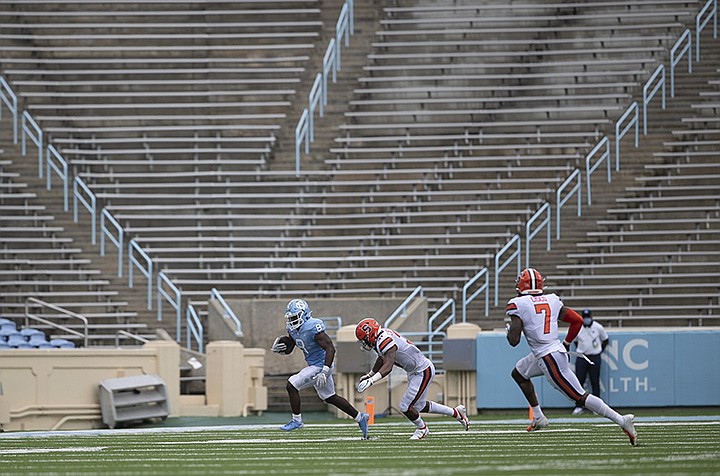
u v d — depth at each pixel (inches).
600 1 3090.6
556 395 1935.3
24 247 2573.8
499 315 2529.5
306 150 2817.4
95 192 2709.2
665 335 1958.7
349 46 3016.7
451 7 3075.8
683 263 2554.1
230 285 2581.2
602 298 2514.8
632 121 2792.8
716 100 2871.6
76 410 1861.5
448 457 1021.2
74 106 2878.9
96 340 2459.4
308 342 1348.4
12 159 2719.0
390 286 2583.7
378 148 2832.2
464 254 2623.0
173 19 3105.3
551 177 2751.0
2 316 2436.0
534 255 2600.9
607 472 858.8
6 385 1824.6
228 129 2861.7
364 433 1296.8
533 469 891.4
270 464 975.0
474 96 2938.0
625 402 1947.6
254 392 2048.5
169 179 2746.1
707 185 2694.4
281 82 2960.1
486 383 1957.4
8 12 3063.5
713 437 1267.2
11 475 902.4
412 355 1256.2
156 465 983.6
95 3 3120.1
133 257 2581.2
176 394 1971.0
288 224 2689.5
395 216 2677.2
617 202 2664.9
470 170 2753.4
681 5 3075.8
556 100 2898.6
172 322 2507.4
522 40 3046.3
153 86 2955.2
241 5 3117.6
